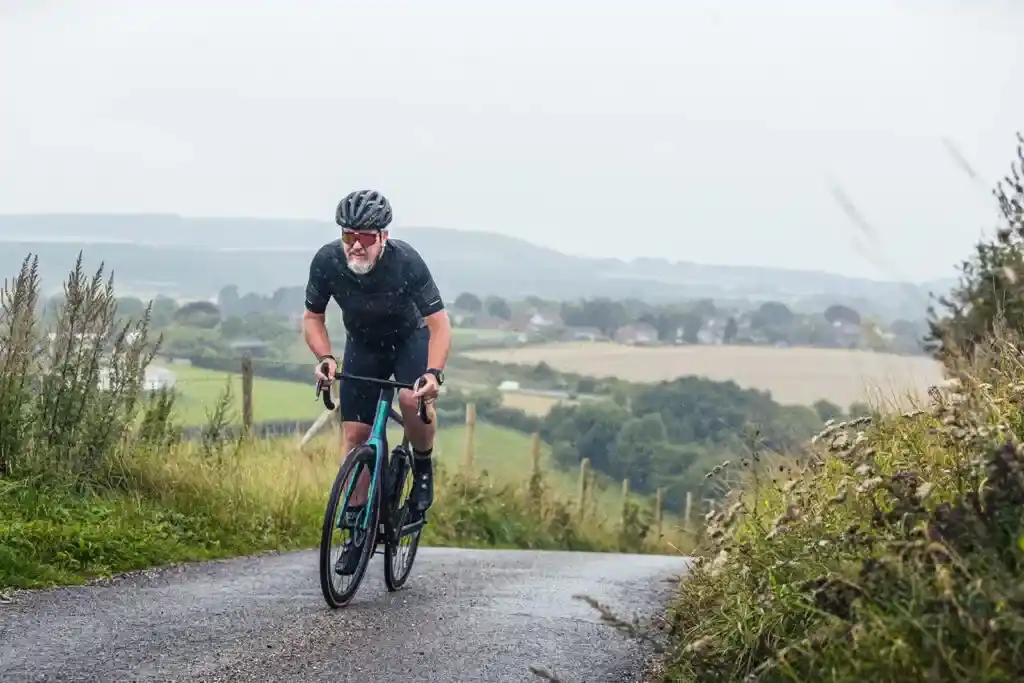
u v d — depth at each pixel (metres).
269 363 49.47
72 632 5.45
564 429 44.50
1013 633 3.10
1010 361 5.80
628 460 38.09
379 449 6.57
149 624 5.68
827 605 3.59
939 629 3.14
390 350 6.96
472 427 21.36
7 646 5.11
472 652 5.18
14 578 6.68
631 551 22.70
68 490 8.80
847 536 4.14
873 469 4.52
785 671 3.62
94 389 9.36
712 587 5.28
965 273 7.48
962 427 4.62
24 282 9.15
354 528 6.39
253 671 4.72
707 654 4.23
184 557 8.34
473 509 17.36
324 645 5.24
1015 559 3.47
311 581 7.47
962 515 3.55
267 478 11.50
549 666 4.95
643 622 5.98
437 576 8.01
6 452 8.82
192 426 11.98
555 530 19.84
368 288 6.63
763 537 4.97
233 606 6.28
